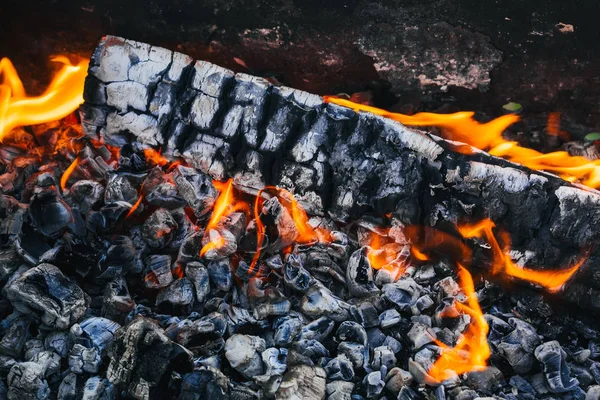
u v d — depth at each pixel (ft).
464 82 2.65
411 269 2.34
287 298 2.23
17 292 2.11
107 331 2.13
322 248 2.34
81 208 2.36
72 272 2.24
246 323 2.19
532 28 2.59
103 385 2.04
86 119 2.40
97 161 2.45
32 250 2.25
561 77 2.61
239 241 2.33
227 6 2.64
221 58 2.70
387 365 2.13
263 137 2.30
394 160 2.27
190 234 2.32
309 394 2.03
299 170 2.30
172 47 2.70
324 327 2.17
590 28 2.57
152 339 2.02
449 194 2.25
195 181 2.36
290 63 2.70
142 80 2.35
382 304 2.26
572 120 2.64
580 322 2.25
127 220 2.37
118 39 2.36
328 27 2.64
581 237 2.19
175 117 2.35
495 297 2.30
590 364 2.17
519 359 2.15
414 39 2.63
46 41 2.72
